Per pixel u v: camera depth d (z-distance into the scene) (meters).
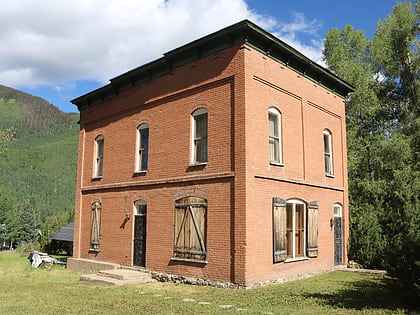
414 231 9.39
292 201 15.17
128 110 18.36
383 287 12.22
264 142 13.91
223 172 13.54
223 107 13.98
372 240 18.02
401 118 27.98
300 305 9.96
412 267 9.22
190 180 14.62
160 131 16.39
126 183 17.70
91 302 10.70
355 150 27.19
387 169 25.52
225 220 13.23
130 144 17.97
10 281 15.68
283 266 14.10
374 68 29.81
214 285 13.16
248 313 9.06
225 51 14.17
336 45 31.55
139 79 17.77
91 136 20.75
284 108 15.26
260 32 13.70
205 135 14.66
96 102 20.47
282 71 15.30
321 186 17.02
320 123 17.64
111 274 15.38
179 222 14.80
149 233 16.06
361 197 25.09
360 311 9.23
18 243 81.19
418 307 9.47
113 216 18.30
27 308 9.94
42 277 16.97
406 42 27.27
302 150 16.06
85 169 20.78
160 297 11.40
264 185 13.62
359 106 26.84
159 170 16.12
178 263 14.61
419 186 11.17
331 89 18.77
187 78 15.45
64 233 26.77
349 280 14.46
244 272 12.40
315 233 16.17
